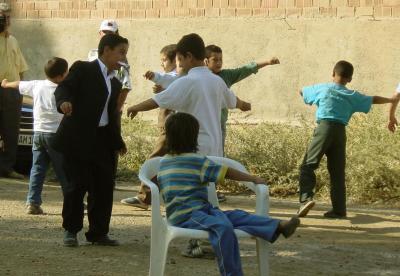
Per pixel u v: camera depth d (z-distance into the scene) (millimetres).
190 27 18938
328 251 8695
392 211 11273
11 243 8703
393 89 17406
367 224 10242
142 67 19391
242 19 18500
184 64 8094
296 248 8781
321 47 17891
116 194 12422
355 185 12211
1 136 13609
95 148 8359
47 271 7586
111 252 8375
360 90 17625
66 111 8109
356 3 17609
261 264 6785
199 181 6746
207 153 7883
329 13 17812
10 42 13609
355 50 17625
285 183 12922
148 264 7926
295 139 13336
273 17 18250
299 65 18078
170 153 6898
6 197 11742
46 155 10461
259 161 13297
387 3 17391
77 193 8453
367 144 12555
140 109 7848
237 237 6484
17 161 14586
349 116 10602
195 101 7891
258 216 6641
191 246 8203
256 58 18406
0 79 13445
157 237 6719
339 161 10617
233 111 18344
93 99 8266
